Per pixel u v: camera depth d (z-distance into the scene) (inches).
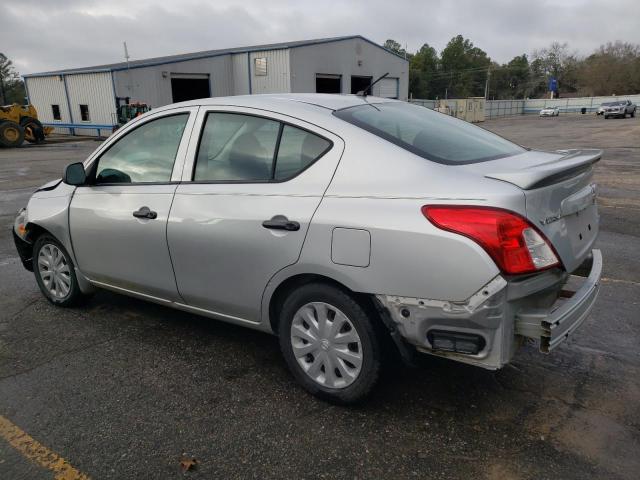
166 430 111.7
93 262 161.0
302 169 117.3
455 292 96.7
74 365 140.4
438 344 101.3
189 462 101.0
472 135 135.5
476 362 99.9
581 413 114.8
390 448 104.6
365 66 1540.4
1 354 147.3
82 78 1389.0
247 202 122.5
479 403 119.3
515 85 4788.4
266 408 119.0
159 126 145.6
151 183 144.0
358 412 116.6
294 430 110.9
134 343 152.9
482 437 107.3
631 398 120.1
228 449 105.3
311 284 115.9
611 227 283.4
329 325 115.3
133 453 104.8
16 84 2979.8
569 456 101.1
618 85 3762.3
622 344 146.3
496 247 93.2
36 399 124.5
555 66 4468.5
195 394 125.4
